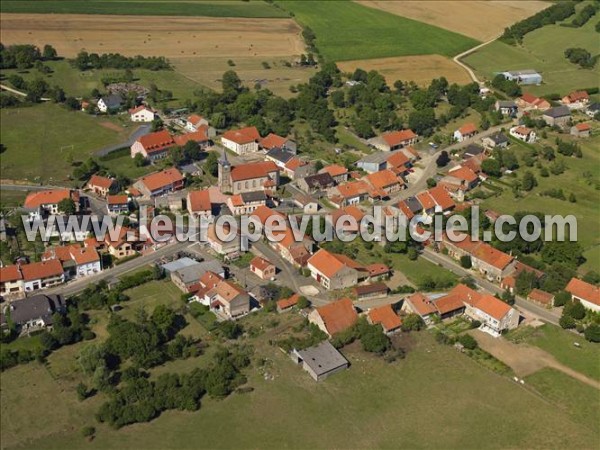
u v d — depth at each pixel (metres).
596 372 182.62
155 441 159.88
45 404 171.25
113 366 183.38
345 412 168.88
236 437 161.12
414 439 160.88
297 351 183.50
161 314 196.38
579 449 157.62
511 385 177.62
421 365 184.88
